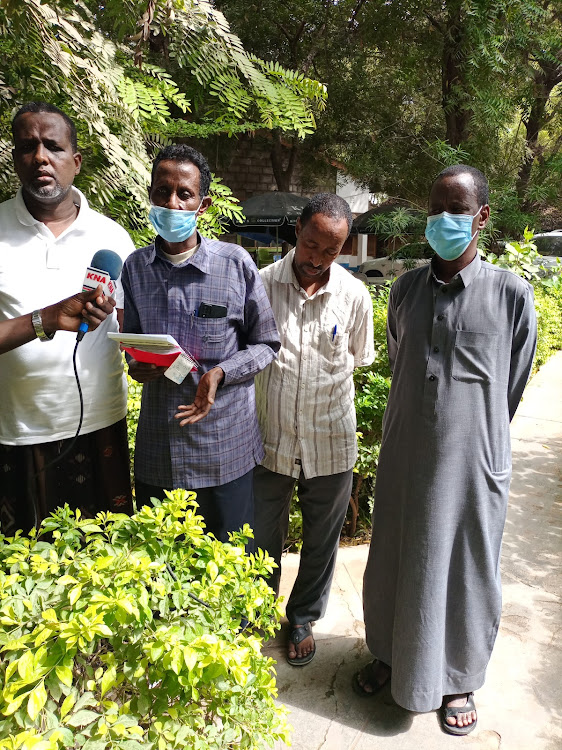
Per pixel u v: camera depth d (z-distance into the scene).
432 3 8.98
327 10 10.45
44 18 2.34
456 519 2.05
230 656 1.11
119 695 1.23
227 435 2.05
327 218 2.04
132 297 2.04
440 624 2.07
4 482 2.10
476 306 1.98
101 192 2.94
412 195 10.38
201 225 3.36
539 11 7.77
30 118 1.88
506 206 8.07
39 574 1.27
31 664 1.03
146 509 1.43
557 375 7.19
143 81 3.39
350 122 11.01
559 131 9.88
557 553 3.35
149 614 1.14
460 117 8.73
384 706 2.28
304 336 2.28
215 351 2.00
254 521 2.48
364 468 3.26
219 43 2.79
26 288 1.97
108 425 2.18
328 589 2.58
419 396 2.04
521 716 2.22
